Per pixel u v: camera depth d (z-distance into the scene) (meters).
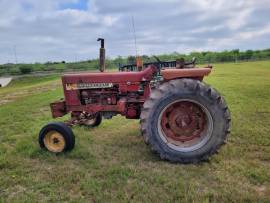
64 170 3.79
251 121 6.05
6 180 3.53
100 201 2.99
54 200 3.05
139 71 4.79
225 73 22.22
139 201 2.98
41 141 4.44
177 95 3.95
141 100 4.68
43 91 15.78
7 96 14.59
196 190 3.17
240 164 3.82
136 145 4.75
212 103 3.92
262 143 4.63
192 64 5.02
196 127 4.14
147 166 3.86
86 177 3.55
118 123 6.26
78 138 5.04
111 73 4.75
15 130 5.92
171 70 4.16
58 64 61.72
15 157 4.29
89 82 4.82
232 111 7.09
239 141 4.75
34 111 8.17
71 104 4.93
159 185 3.31
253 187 3.25
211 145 3.91
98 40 5.06
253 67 31.41
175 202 2.95
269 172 3.55
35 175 3.67
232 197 2.99
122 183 3.36
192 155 3.91
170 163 3.96
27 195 3.18
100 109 4.81
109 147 4.65
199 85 3.95
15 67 63.94
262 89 11.35
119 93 4.74
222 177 3.44
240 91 10.93
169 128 4.16
